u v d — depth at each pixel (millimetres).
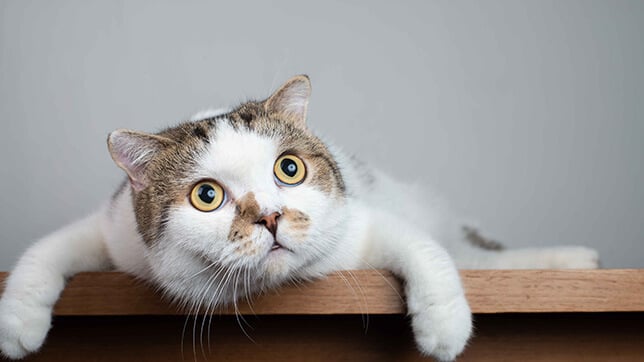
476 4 796
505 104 793
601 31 795
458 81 793
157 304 441
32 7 771
